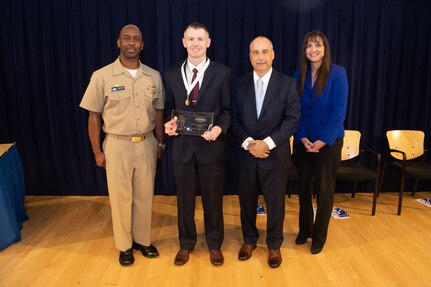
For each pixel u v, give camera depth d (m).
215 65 2.18
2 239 2.56
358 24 3.47
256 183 2.35
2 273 2.28
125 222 2.34
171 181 3.68
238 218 3.16
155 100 2.33
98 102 2.21
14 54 3.42
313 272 2.30
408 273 2.29
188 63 2.17
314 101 2.41
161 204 3.49
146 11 3.37
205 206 2.35
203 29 2.09
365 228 2.93
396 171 3.70
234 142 2.41
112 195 2.29
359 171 3.17
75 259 2.45
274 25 3.43
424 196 3.71
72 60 3.40
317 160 2.40
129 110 2.19
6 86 3.50
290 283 2.19
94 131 2.28
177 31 3.38
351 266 2.38
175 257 2.45
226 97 2.23
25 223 3.02
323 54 2.33
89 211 3.29
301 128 2.50
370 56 3.55
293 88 2.21
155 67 3.50
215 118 2.21
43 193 3.71
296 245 2.65
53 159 3.63
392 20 3.52
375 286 2.16
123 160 2.23
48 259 2.45
